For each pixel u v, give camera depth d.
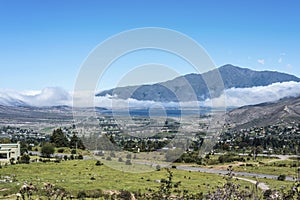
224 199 12.88
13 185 63.34
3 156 108.00
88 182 69.00
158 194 14.47
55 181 70.50
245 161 106.62
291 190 12.76
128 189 56.91
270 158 116.00
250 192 12.98
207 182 60.31
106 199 53.47
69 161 97.94
